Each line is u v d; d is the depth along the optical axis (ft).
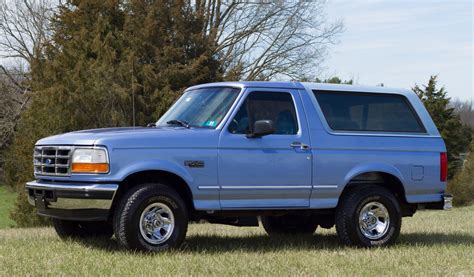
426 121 31.65
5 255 25.38
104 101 76.84
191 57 99.96
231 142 27.17
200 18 104.73
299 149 28.43
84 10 99.09
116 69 81.35
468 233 36.88
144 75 85.66
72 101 73.36
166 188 26.05
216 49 108.99
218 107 28.09
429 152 31.19
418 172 30.81
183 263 23.52
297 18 117.29
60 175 26.16
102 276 21.20
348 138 29.50
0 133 124.16
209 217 27.96
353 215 29.35
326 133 29.17
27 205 67.87
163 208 26.03
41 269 22.41
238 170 27.22
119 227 25.38
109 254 25.32
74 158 25.73
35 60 97.35
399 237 34.22
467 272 23.41
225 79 102.32
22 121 76.33
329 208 29.53
